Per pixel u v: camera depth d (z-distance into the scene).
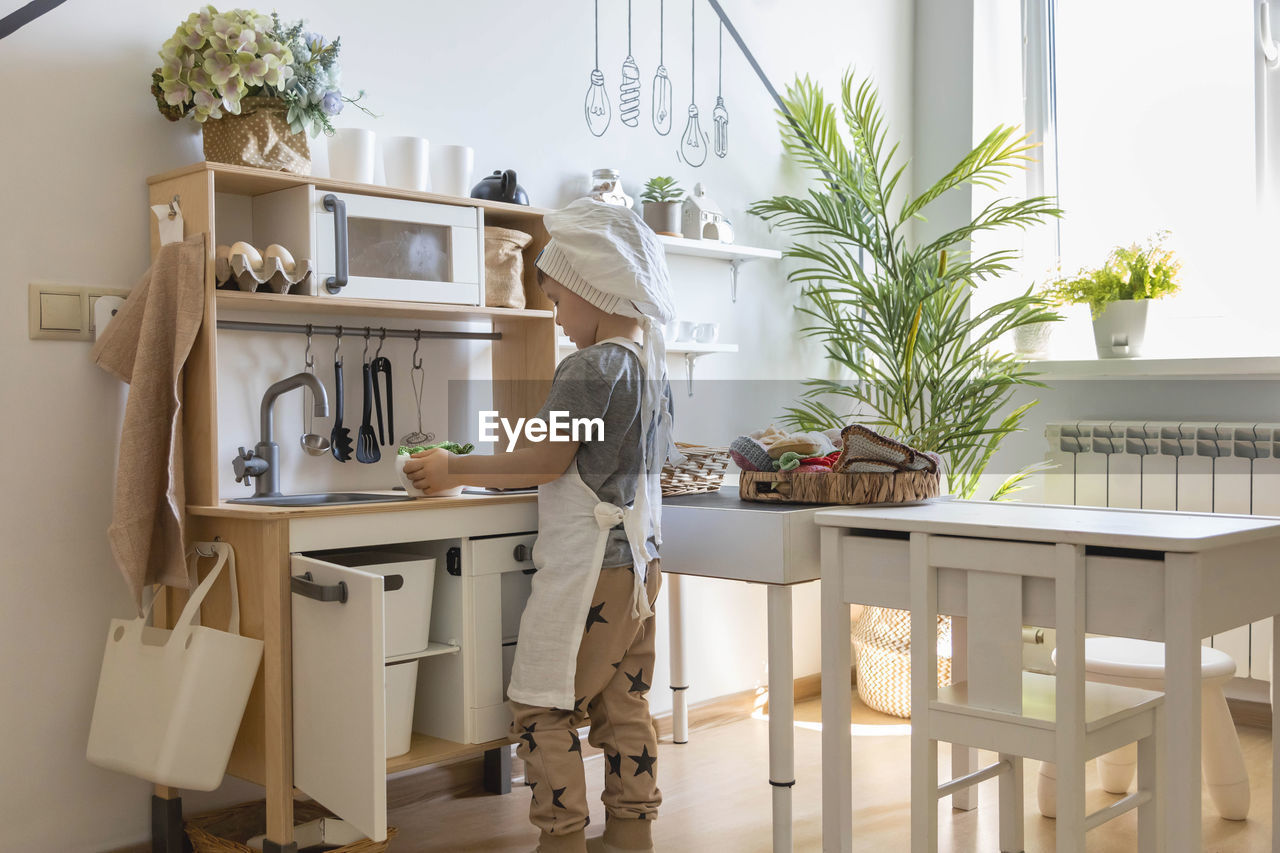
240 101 2.04
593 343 2.03
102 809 2.09
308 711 1.81
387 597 1.98
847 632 2.02
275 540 1.84
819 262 3.66
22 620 2.00
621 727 2.01
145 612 1.95
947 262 3.82
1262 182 3.46
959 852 2.20
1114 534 1.61
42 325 2.01
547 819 1.90
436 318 2.45
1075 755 1.65
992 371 3.52
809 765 2.79
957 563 1.80
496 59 2.72
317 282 2.06
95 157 2.07
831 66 3.72
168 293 1.97
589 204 2.03
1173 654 1.58
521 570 2.19
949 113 3.97
